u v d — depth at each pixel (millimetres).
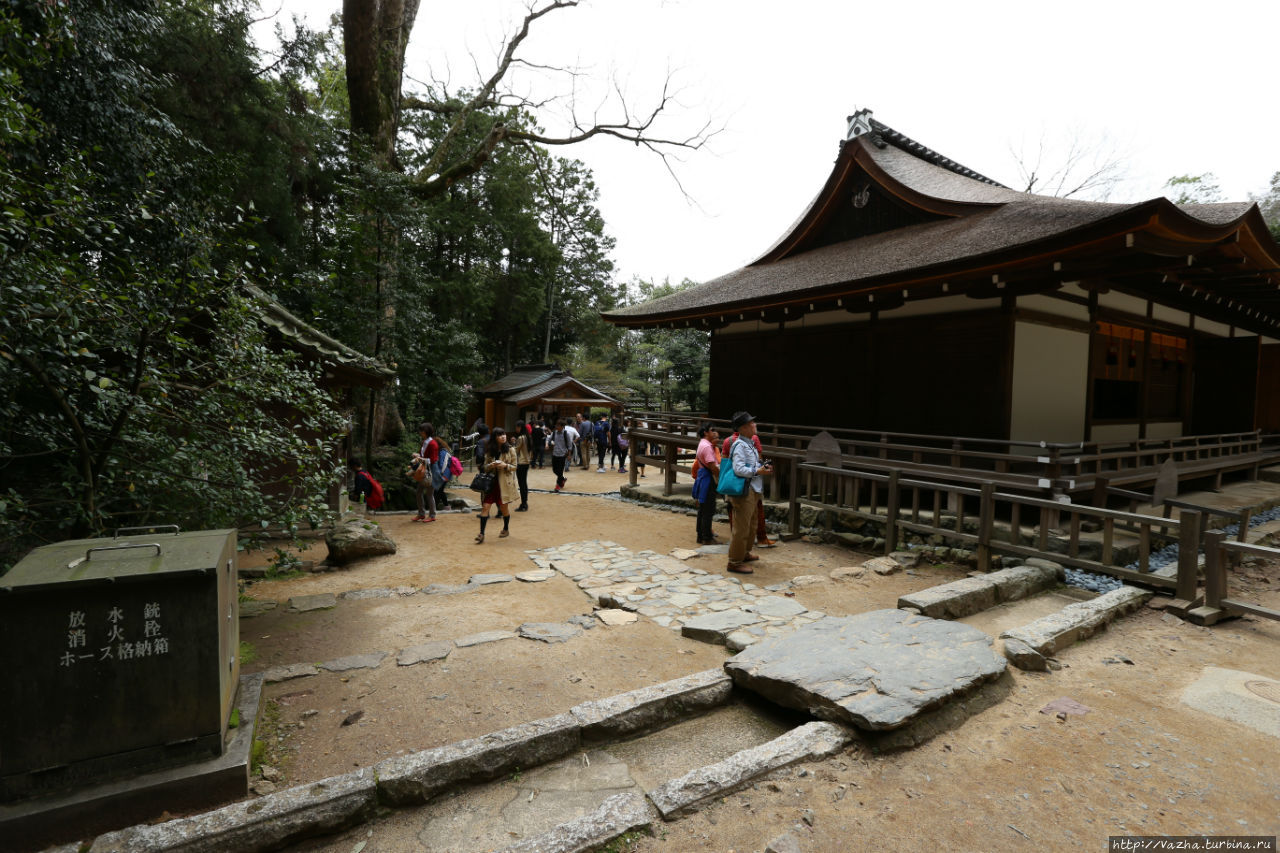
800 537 8406
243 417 4945
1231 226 6430
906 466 7797
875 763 2834
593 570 7008
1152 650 4195
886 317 9656
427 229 15164
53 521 4266
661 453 20531
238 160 9062
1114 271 7160
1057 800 2535
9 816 2320
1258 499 9891
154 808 2539
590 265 37938
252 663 4363
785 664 3584
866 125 12438
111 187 6363
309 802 2420
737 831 2381
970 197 10359
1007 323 7887
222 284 4789
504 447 8984
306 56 15562
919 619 4301
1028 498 5984
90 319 3803
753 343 12500
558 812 2611
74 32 5234
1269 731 3080
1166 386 11047
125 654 2543
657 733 3316
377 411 16859
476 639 4801
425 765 2689
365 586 6516
